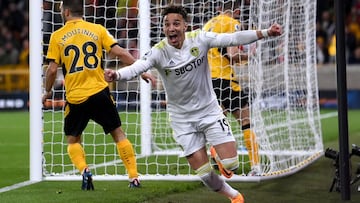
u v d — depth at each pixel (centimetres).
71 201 1788
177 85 1594
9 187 2062
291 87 2756
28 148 3169
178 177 2084
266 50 2414
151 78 1648
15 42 6525
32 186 2045
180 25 1557
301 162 2459
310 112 2766
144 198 1816
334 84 5538
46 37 2289
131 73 1541
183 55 1574
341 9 1720
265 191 1961
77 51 1917
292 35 2667
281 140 2580
